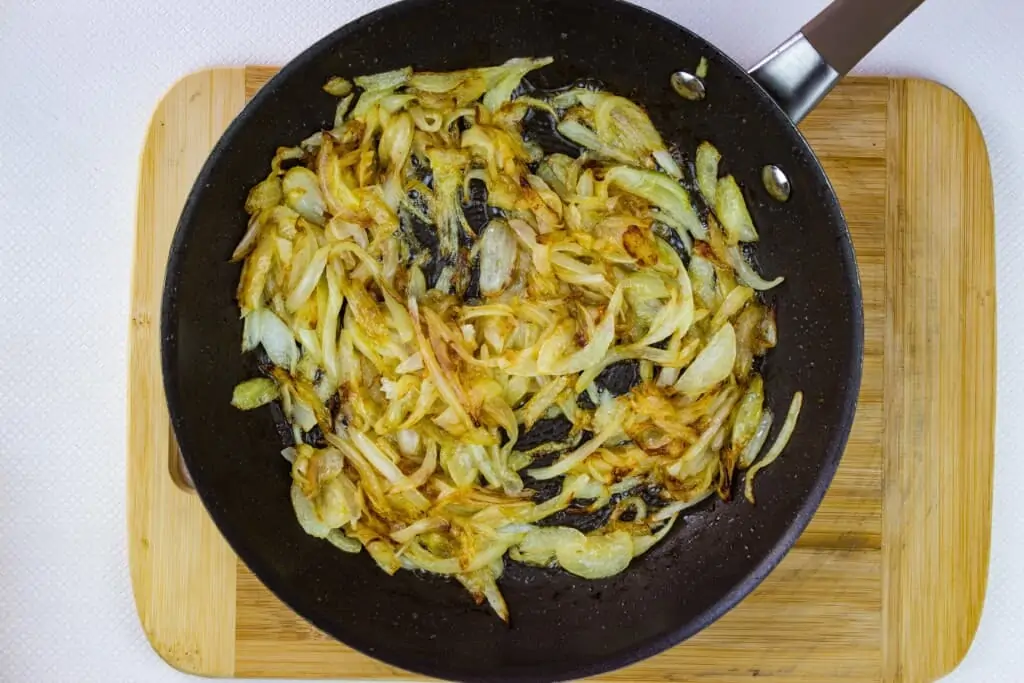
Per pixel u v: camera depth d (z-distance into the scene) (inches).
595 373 27.0
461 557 26.7
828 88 25.2
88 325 27.7
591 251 26.8
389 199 26.8
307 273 26.5
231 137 25.0
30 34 27.6
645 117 26.9
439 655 26.4
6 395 27.6
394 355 26.6
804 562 27.0
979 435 27.1
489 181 27.0
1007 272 27.9
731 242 27.0
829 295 25.8
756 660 26.9
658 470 27.0
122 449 27.7
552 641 26.8
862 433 27.0
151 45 27.7
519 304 26.8
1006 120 27.8
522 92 26.9
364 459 26.6
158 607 26.5
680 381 27.0
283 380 26.5
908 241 27.0
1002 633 27.8
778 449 26.7
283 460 26.8
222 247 26.0
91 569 27.6
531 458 27.1
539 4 25.2
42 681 27.4
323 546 26.6
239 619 26.6
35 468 27.6
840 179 27.0
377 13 25.0
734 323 27.0
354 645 25.3
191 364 25.4
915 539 27.0
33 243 27.7
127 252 27.8
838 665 26.9
